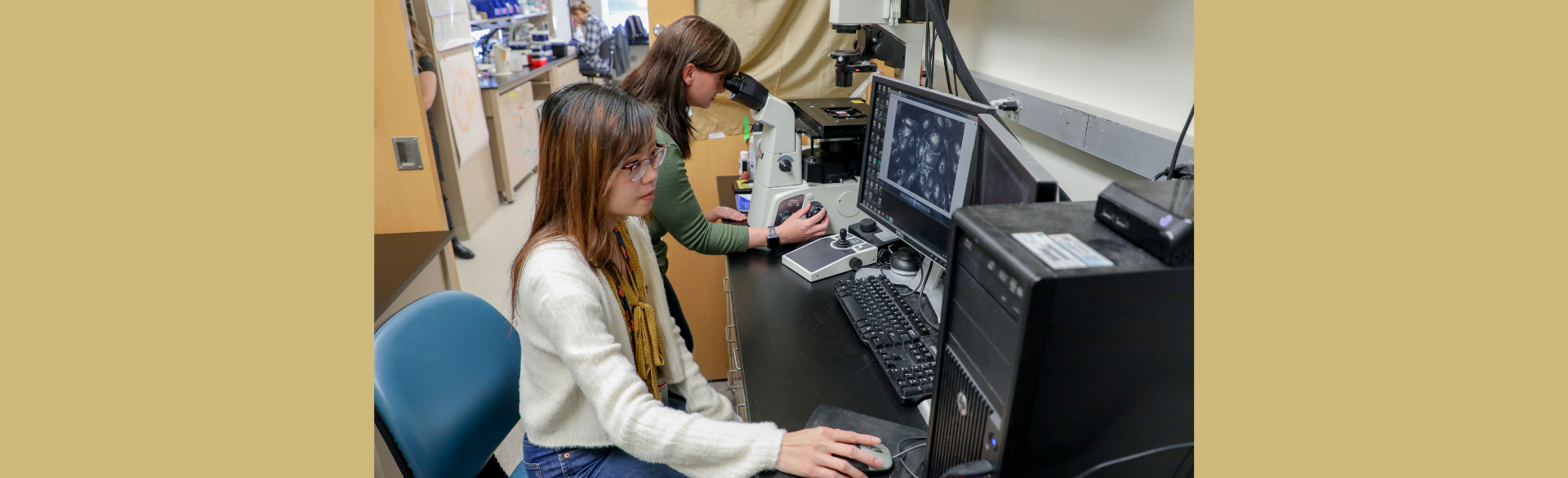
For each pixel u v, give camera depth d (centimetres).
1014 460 62
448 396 114
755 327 130
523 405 113
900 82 141
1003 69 187
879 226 167
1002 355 60
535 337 103
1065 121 146
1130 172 132
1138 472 67
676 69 160
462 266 367
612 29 772
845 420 100
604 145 98
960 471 64
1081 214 68
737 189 225
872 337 121
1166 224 56
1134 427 64
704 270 253
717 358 265
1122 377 60
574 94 99
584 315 96
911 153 138
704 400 130
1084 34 147
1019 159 86
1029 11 170
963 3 209
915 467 90
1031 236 62
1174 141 114
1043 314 55
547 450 113
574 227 104
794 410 106
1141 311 57
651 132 102
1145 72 128
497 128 446
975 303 66
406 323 113
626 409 94
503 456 211
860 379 113
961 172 120
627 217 129
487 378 122
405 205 258
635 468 109
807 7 244
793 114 176
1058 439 62
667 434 93
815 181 182
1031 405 59
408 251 186
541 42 550
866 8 177
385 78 238
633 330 117
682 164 159
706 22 164
